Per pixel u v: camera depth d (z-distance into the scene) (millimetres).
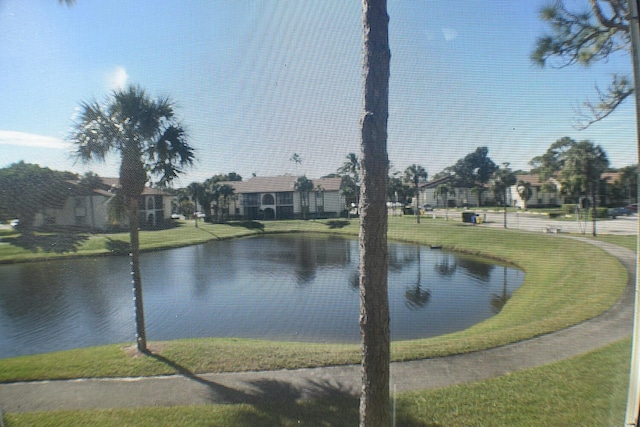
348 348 5469
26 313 9609
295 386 4078
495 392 3660
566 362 4230
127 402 3830
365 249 2438
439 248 15781
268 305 10094
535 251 11359
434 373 4203
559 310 6863
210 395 3924
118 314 9477
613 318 5750
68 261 13227
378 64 2340
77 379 4445
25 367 4836
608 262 8438
